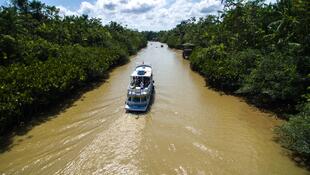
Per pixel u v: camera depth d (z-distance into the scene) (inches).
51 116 747.4
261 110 811.4
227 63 1063.0
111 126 688.4
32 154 548.1
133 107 789.9
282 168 509.0
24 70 807.7
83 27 1914.4
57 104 845.8
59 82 824.3
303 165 518.0
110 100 895.1
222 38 1476.4
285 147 585.6
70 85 909.8
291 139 543.5
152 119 737.6
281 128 590.6
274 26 1063.6
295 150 563.8
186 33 3068.4
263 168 509.0
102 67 1206.3
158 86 1103.6
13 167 504.1
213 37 1550.2
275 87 734.5
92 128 674.2
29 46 1076.5
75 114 764.0
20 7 1718.8
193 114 779.4
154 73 1407.5
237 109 822.5
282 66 759.1
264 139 623.2
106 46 1851.6
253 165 518.9
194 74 1385.3
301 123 504.7
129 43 2490.2
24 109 687.1
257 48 1107.3
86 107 823.7
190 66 1624.0
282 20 947.3
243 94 954.7
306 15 800.3
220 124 709.3
